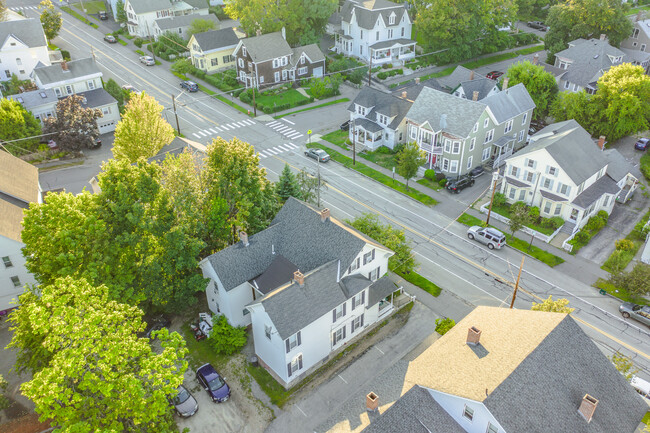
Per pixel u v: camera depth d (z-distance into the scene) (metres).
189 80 94.31
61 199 36.38
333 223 41.84
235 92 89.75
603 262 50.62
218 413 35.03
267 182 49.47
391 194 62.28
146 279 38.69
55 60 96.12
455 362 29.56
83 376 27.73
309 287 36.75
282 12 97.56
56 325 27.81
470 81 75.50
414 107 67.94
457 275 48.75
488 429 26.31
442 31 95.62
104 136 76.50
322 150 70.62
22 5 128.62
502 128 68.06
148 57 99.25
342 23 106.88
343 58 103.50
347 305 38.53
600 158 57.88
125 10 112.50
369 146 72.56
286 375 36.09
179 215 40.69
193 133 76.31
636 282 44.69
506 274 48.94
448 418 28.00
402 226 56.12
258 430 33.91
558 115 72.88
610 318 43.69
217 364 38.91
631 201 61.44
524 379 27.06
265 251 42.31
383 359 39.31
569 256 51.62
